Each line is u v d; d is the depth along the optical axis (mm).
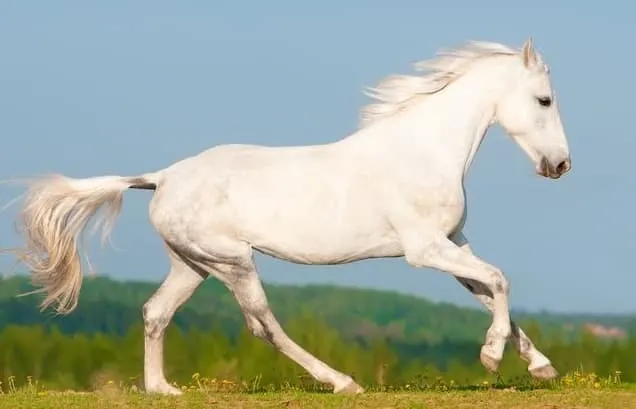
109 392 13750
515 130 13891
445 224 13562
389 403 12367
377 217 13461
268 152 13773
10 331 23156
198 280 14133
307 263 13641
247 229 13516
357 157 13570
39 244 14086
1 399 13031
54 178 14141
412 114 13758
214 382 16031
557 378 15297
